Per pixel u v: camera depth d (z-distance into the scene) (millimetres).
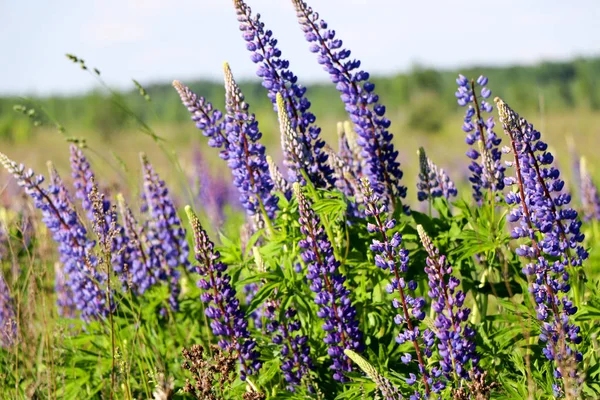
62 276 2807
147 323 2648
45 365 2572
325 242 2328
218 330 2342
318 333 2459
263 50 2545
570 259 2287
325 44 2553
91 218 2701
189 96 2539
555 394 2209
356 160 2719
